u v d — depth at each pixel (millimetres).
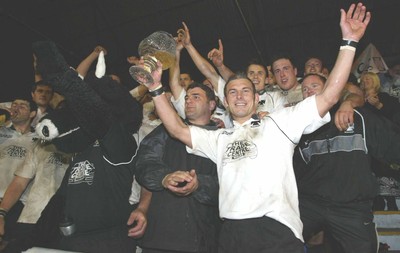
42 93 4230
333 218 2896
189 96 2902
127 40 8625
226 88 2502
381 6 7387
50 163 3344
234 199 2180
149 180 2549
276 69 3828
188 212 2529
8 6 7137
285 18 7969
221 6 7809
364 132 2885
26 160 3393
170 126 2412
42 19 7812
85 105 2322
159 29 8398
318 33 8070
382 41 7723
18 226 3201
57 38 8297
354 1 7367
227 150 2318
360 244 2846
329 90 2188
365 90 4148
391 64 7812
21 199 3559
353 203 2859
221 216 2229
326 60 8297
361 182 2846
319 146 2957
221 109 3590
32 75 7656
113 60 8914
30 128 4070
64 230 2441
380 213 4105
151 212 2605
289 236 2068
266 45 8523
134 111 2656
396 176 3930
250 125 2352
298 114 2240
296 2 7637
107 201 2545
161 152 2742
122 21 8297
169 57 2434
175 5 7914
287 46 8438
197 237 2492
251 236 2109
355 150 2875
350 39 2209
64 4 7746
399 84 5461
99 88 2533
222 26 8227
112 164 2555
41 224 2494
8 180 3777
